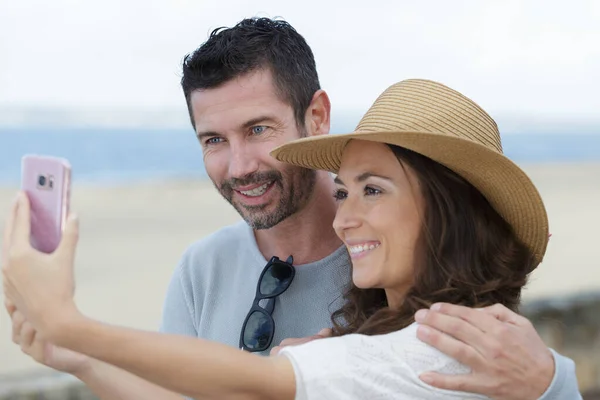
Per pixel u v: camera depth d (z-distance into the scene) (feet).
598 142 244.63
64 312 4.70
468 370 5.41
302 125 7.64
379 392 5.25
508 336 5.40
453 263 6.03
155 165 151.84
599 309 23.56
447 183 6.09
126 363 4.86
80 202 83.82
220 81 7.27
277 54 7.39
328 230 7.74
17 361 28.99
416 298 5.96
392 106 6.27
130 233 62.34
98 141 188.85
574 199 85.66
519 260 6.47
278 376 5.14
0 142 185.57
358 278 6.21
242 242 8.07
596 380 21.34
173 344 4.93
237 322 7.80
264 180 7.41
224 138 7.48
